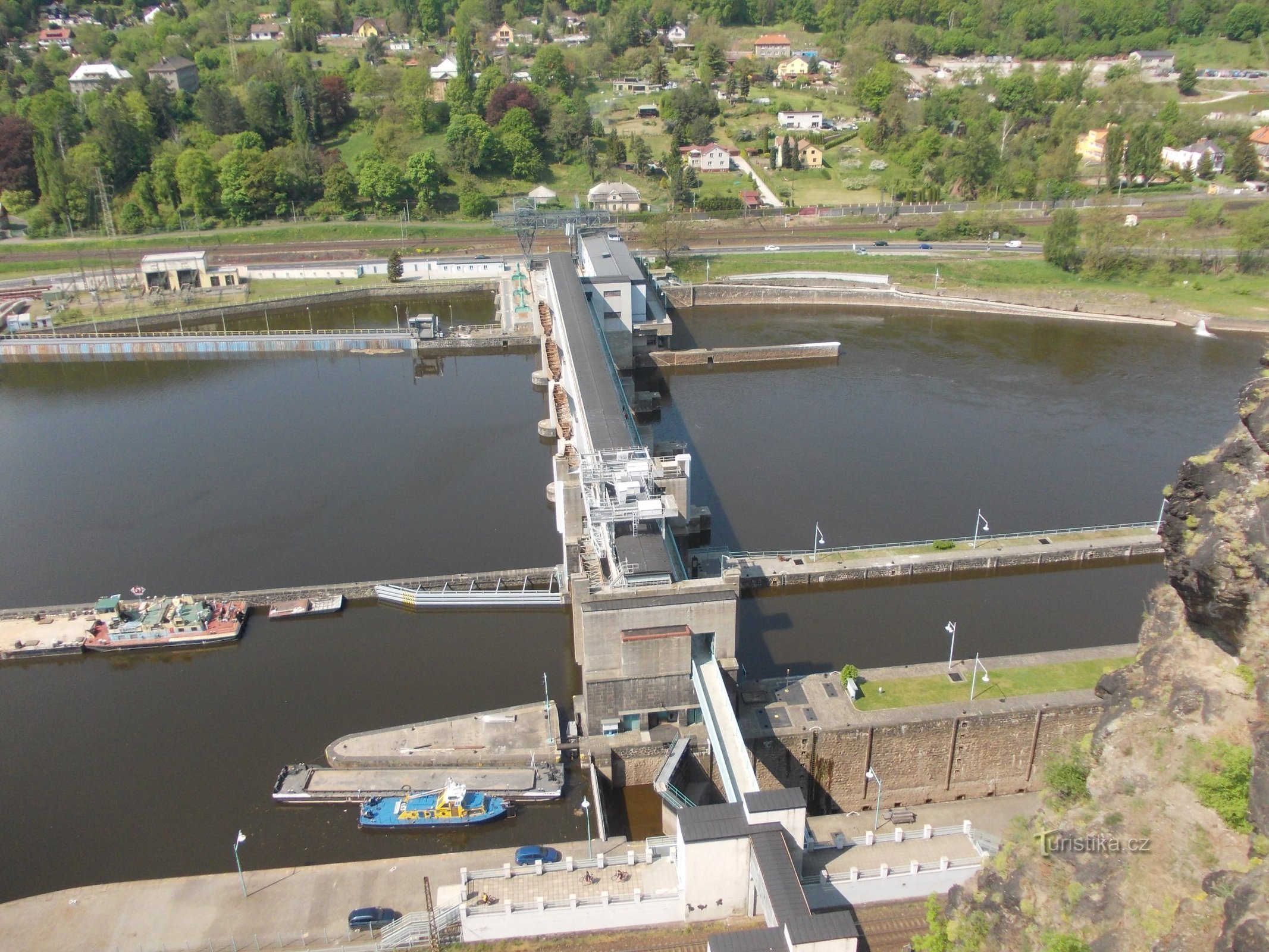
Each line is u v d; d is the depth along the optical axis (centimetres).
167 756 11762
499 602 14262
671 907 9219
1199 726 7031
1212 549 6969
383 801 10825
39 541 16212
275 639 13788
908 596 14625
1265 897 5500
